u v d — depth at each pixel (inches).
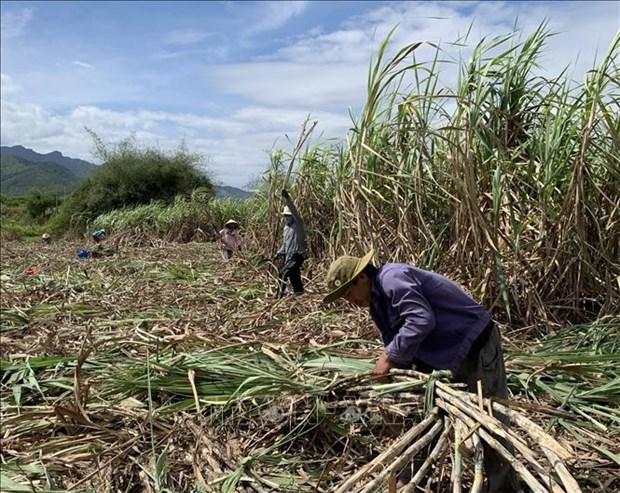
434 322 113.0
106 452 132.5
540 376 157.2
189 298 323.0
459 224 232.7
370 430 128.2
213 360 168.4
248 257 444.5
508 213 236.4
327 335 215.9
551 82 243.8
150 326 252.7
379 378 125.8
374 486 89.8
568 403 143.0
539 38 245.0
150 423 134.6
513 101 249.6
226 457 127.6
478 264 227.5
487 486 112.8
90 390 169.5
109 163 1246.9
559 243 221.9
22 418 151.5
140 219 885.8
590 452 125.3
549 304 227.0
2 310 288.8
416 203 242.1
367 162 266.2
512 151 241.1
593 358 164.1
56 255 657.0
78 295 339.6
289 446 130.0
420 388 119.4
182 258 560.1
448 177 242.4
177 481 122.7
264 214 479.5
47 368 192.1
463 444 97.2
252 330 233.1
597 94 218.1
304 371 159.6
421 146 240.1
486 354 117.5
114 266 475.5
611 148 228.5
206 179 1283.2
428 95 240.7
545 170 224.8
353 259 119.8
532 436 96.3
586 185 229.6
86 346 200.5
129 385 163.6
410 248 245.3
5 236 1219.9
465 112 234.8
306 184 382.9
